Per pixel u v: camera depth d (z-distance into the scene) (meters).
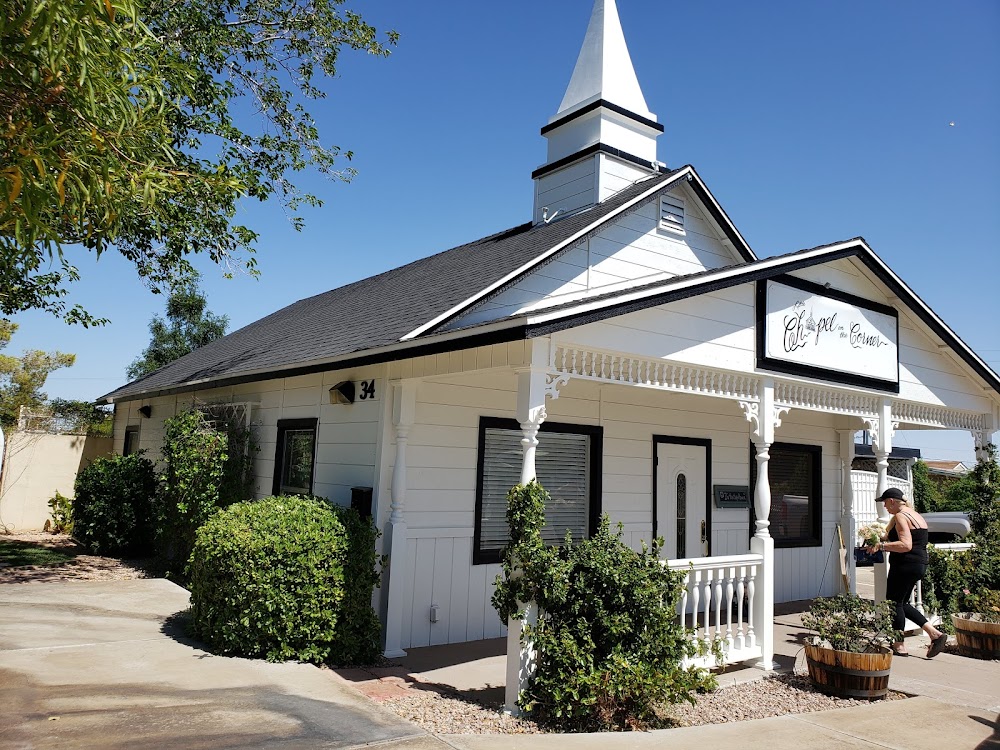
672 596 5.77
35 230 3.22
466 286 8.81
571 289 9.41
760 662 7.29
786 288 8.17
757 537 7.55
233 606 6.42
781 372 7.97
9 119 3.23
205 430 10.43
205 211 9.72
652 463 10.01
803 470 12.40
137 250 11.16
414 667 6.82
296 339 11.69
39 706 4.82
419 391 7.80
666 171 12.32
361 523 7.14
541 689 5.41
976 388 11.30
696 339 7.14
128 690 5.28
